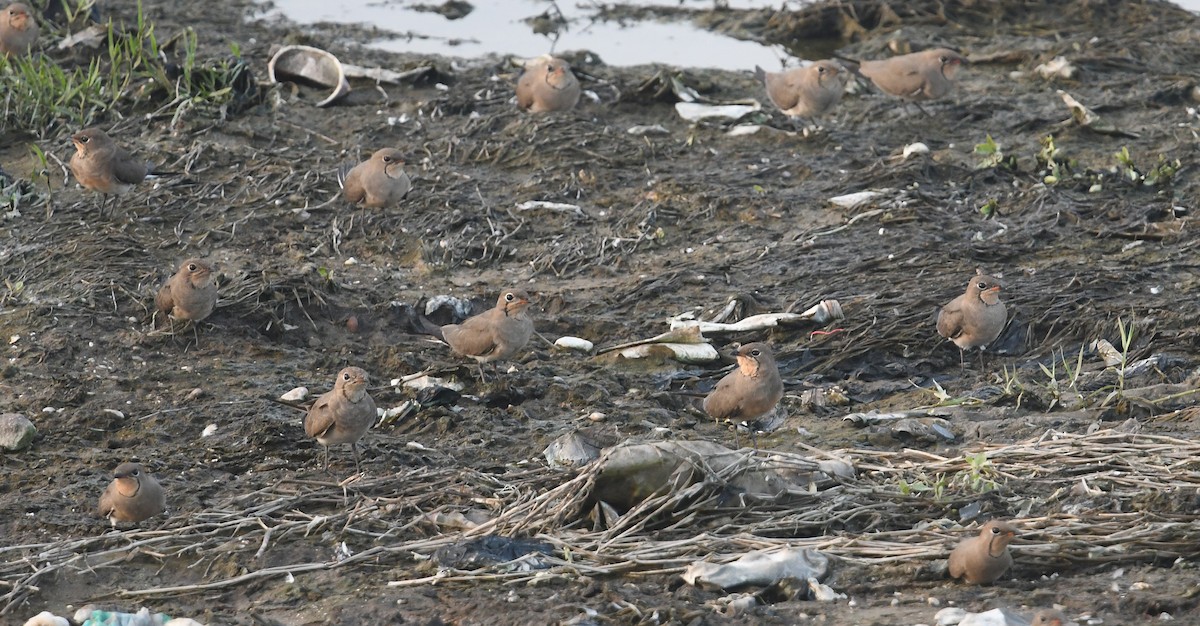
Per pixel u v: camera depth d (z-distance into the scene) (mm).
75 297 15656
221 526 11172
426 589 10117
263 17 27062
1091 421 12922
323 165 20203
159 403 13766
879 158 20281
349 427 12047
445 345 15250
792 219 18484
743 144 21031
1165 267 16594
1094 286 16125
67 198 19016
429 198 18906
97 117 21812
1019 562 10023
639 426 13234
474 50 25453
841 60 24391
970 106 22141
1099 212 18312
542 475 11797
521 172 20234
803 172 19891
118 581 10648
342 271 17109
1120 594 9539
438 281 16984
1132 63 23703
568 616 9547
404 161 18125
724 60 24953
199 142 20672
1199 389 13320
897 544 10266
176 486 12062
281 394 13984
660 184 19391
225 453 12727
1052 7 26062
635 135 21359
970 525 10578
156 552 10922
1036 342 15211
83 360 14539
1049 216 18203
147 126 21422
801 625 9406
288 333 15344
